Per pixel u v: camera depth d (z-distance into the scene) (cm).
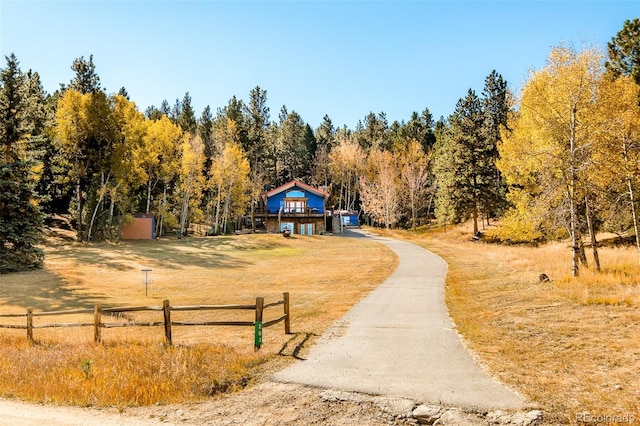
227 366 990
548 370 913
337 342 1249
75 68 5809
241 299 2305
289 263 3847
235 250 4606
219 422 732
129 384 900
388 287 2445
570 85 2077
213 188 6794
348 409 761
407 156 8675
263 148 8625
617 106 2059
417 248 4675
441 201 6031
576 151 2112
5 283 2816
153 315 1967
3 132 3559
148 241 5134
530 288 1944
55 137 4791
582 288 1738
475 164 5381
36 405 852
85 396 871
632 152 2111
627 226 3325
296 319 1673
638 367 881
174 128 5712
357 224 8525
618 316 1305
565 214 2217
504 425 675
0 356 1228
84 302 2322
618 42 2888
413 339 1263
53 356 1191
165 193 6166
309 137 10731
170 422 739
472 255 3828
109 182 5172
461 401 766
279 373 964
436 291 2225
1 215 3269
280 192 7000
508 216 3738
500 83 6800
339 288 2570
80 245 4556
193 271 3447
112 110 4956
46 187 5831
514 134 3047
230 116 8106
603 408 703
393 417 727
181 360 1031
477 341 1200
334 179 9531
